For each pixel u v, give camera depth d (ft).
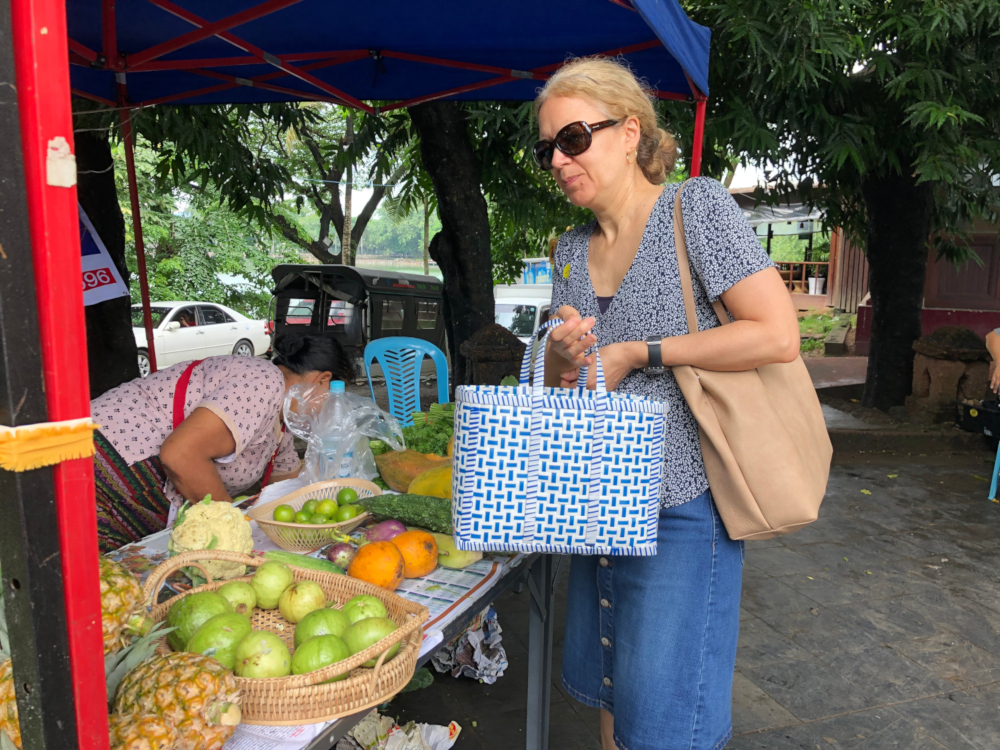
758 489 4.78
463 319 18.97
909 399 25.00
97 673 2.44
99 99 12.18
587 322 4.29
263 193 20.74
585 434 4.13
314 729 3.53
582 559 5.87
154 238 62.34
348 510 6.12
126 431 6.94
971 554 14.57
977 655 10.61
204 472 6.71
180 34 10.33
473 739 8.45
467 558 5.74
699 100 9.83
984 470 20.85
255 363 7.22
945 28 15.71
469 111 17.87
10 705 2.83
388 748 6.66
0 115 2.05
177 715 3.02
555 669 10.21
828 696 9.50
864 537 15.47
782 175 22.66
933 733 8.75
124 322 15.53
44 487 2.25
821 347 45.27
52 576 2.30
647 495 4.26
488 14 9.43
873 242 25.30
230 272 70.79
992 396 23.12
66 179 2.17
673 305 4.94
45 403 2.22
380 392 38.63
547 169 5.25
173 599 4.28
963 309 35.88
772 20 15.01
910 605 12.25
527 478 4.16
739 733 8.66
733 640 5.35
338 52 11.15
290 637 4.42
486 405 4.10
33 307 2.17
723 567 5.15
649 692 5.16
